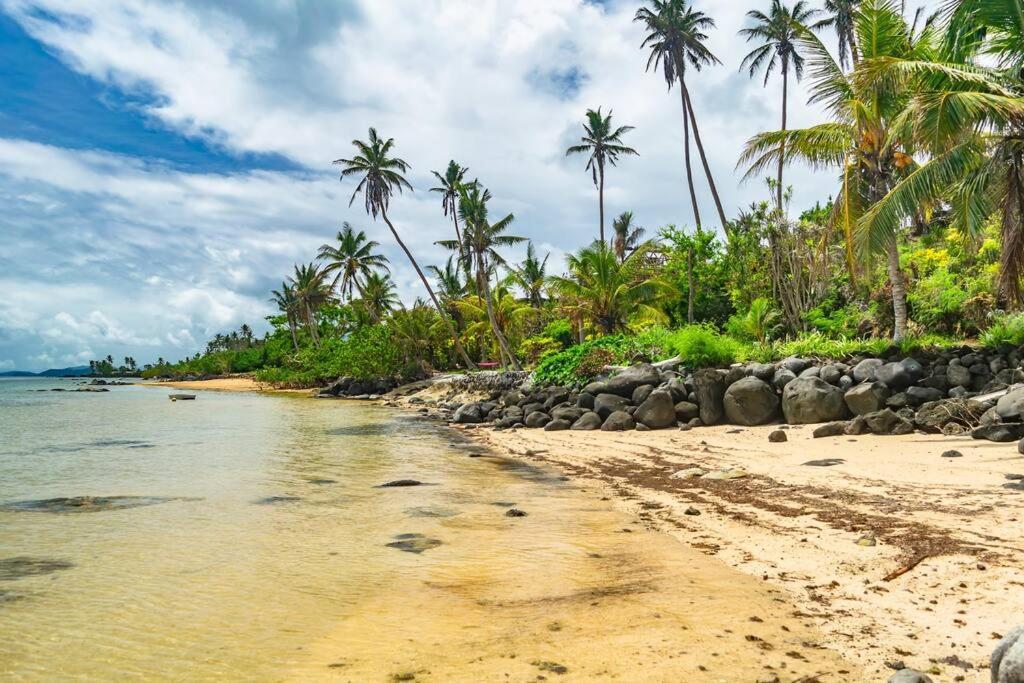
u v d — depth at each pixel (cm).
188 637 450
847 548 606
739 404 1811
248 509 902
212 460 1455
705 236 3397
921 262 2458
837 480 945
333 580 581
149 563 637
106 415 3064
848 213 1897
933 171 1481
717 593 516
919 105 1388
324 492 1040
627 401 2088
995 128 1365
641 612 480
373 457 1512
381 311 6544
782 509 796
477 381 3484
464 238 4119
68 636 452
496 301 4516
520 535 744
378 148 4762
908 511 717
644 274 3597
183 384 8500
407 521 823
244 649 428
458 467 1343
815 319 2664
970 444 1152
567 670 383
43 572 607
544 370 2770
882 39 1855
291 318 8088
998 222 2027
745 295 3127
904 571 529
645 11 4072
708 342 2133
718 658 392
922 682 333
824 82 1919
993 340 1670
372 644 434
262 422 2611
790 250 2912
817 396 1669
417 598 530
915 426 1391
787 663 382
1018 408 1210
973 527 628
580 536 734
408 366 5084
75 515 863
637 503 927
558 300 4109
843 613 459
